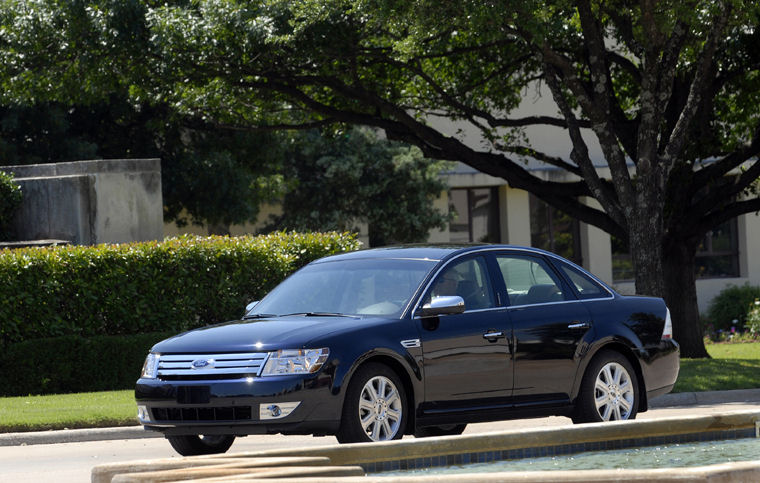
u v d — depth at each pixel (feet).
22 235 242.17
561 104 218.59
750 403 177.47
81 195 230.07
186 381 104.99
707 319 407.85
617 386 123.24
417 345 108.88
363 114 250.78
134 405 161.79
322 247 228.63
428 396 109.40
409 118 243.81
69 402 168.35
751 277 437.99
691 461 73.10
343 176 354.13
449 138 250.78
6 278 197.16
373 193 360.48
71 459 123.13
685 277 264.93
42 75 235.61
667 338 128.98
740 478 52.34
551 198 261.24
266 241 223.71
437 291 113.91
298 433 102.89
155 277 209.56
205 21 215.31
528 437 75.82
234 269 217.15
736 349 293.02
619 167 215.31
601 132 214.90
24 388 196.44
